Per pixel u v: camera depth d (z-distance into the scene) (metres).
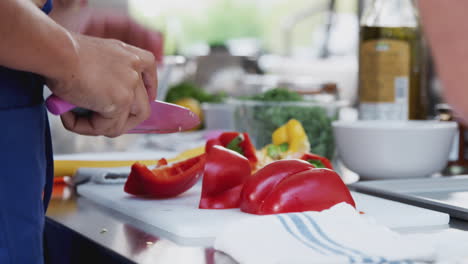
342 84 3.05
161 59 1.91
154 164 1.27
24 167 0.68
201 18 5.11
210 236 0.74
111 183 1.14
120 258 0.66
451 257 0.60
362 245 0.59
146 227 0.81
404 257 0.56
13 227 0.67
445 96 0.65
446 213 0.83
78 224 0.84
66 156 1.38
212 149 0.88
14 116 0.67
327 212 0.67
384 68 1.33
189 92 2.43
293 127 1.19
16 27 0.60
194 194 1.00
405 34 1.33
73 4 1.60
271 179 0.79
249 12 5.17
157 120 0.85
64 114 0.75
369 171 1.13
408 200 0.92
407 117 1.33
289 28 4.02
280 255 0.56
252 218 0.66
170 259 0.63
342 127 1.14
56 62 0.64
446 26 0.63
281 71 3.44
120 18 1.95
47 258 0.90
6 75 0.66
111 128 0.76
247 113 1.36
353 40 3.73
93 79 0.68
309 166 0.80
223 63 2.82
